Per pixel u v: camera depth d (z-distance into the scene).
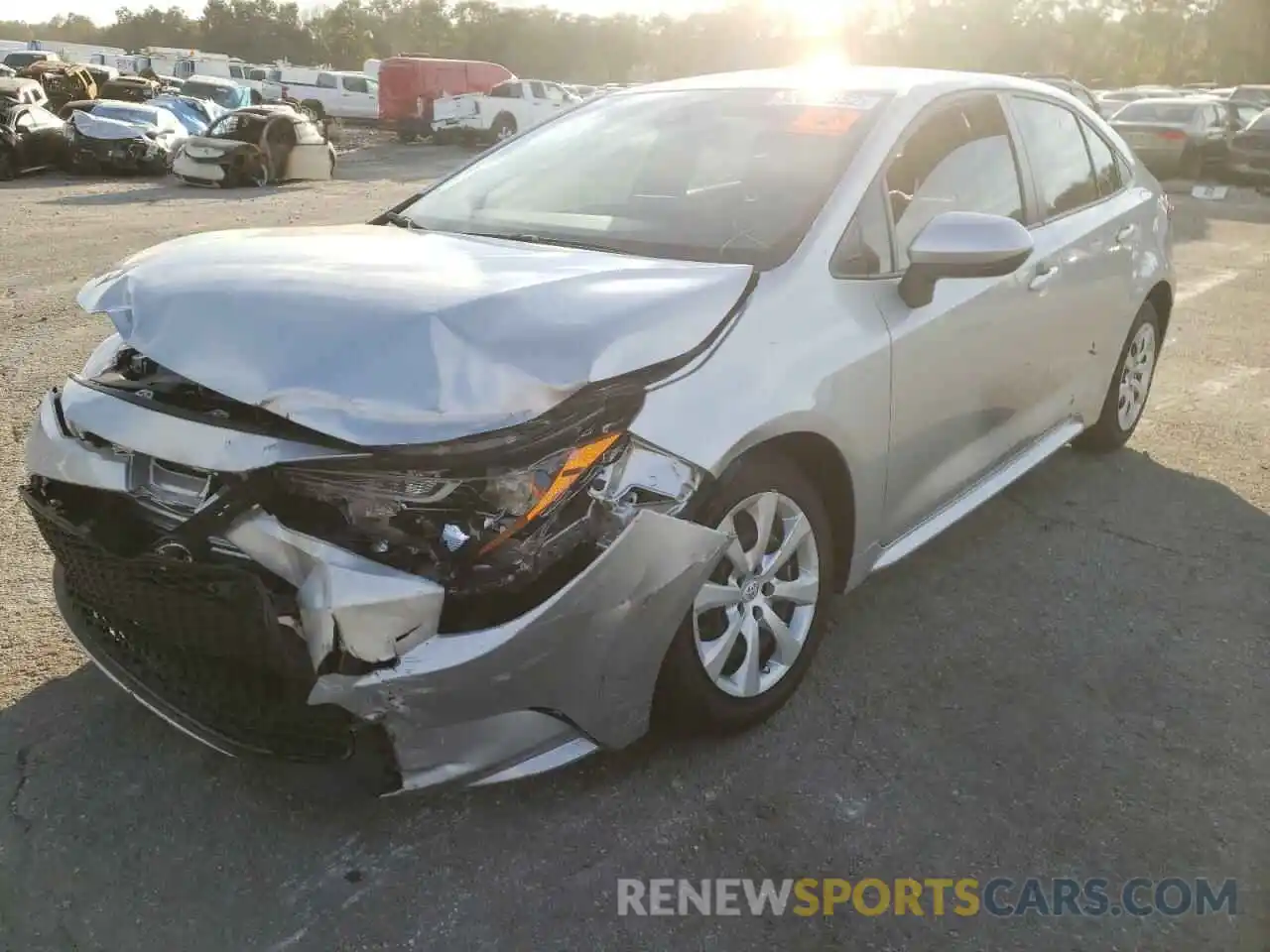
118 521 2.43
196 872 2.34
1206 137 19.44
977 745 2.84
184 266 2.63
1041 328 3.83
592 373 2.24
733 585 2.70
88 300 2.61
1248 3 59.41
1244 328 7.65
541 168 3.69
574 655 2.29
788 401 2.63
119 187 17.66
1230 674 3.20
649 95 3.93
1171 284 4.98
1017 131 3.91
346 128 39.25
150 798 2.55
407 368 2.14
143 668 2.56
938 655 3.27
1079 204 4.25
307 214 13.91
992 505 4.41
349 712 2.19
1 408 5.26
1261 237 12.54
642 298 2.50
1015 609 3.56
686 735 2.81
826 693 3.06
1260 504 4.46
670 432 2.39
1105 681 3.15
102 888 2.29
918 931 2.24
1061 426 4.35
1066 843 2.49
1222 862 2.45
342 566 2.10
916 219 3.27
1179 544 4.06
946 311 3.24
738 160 3.32
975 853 2.46
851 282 2.98
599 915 2.26
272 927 2.21
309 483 2.16
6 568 3.64
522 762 2.35
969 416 3.51
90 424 2.37
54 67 28.75
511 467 2.14
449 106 31.64
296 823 2.50
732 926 2.24
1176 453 5.07
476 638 2.17
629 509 2.31
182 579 2.17
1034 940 2.22
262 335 2.26
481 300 2.31
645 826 2.51
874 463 3.02
